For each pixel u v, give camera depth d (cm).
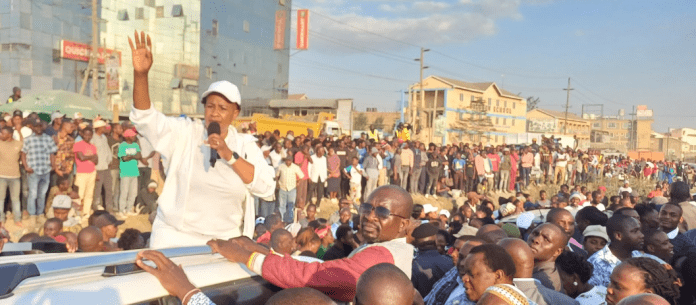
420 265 462
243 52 3466
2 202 868
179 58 3127
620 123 10856
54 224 574
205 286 202
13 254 256
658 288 312
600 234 530
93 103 1541
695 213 781
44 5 2616
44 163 909
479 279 289
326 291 240
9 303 145
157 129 254
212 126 245
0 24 2539
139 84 245
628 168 3397
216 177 260
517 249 344
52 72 2678
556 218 584
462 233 678
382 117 5600
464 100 5244
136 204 1078
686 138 12425
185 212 260
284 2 3800
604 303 380
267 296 232
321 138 1530
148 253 197
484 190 2036
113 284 172
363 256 261
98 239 463
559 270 457
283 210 1238
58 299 153
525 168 2280
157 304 183
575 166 2645
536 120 6888
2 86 2528
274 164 1236
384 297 201
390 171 1658
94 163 964
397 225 287
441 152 1859
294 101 3522
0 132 860
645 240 521
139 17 3078
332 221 1074
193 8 3144
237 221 277
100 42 2911
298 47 3562
